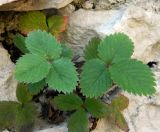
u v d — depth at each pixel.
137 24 0.29
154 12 0.30
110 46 0.24
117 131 0.27
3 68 0.27
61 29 0.28
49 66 0.22
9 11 0.29
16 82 0.27
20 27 0.28
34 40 0.23
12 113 0.25
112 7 0.31
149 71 0.23
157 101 0.29
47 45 0.23
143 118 0.28
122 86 0.22
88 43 0.27
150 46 0.30
